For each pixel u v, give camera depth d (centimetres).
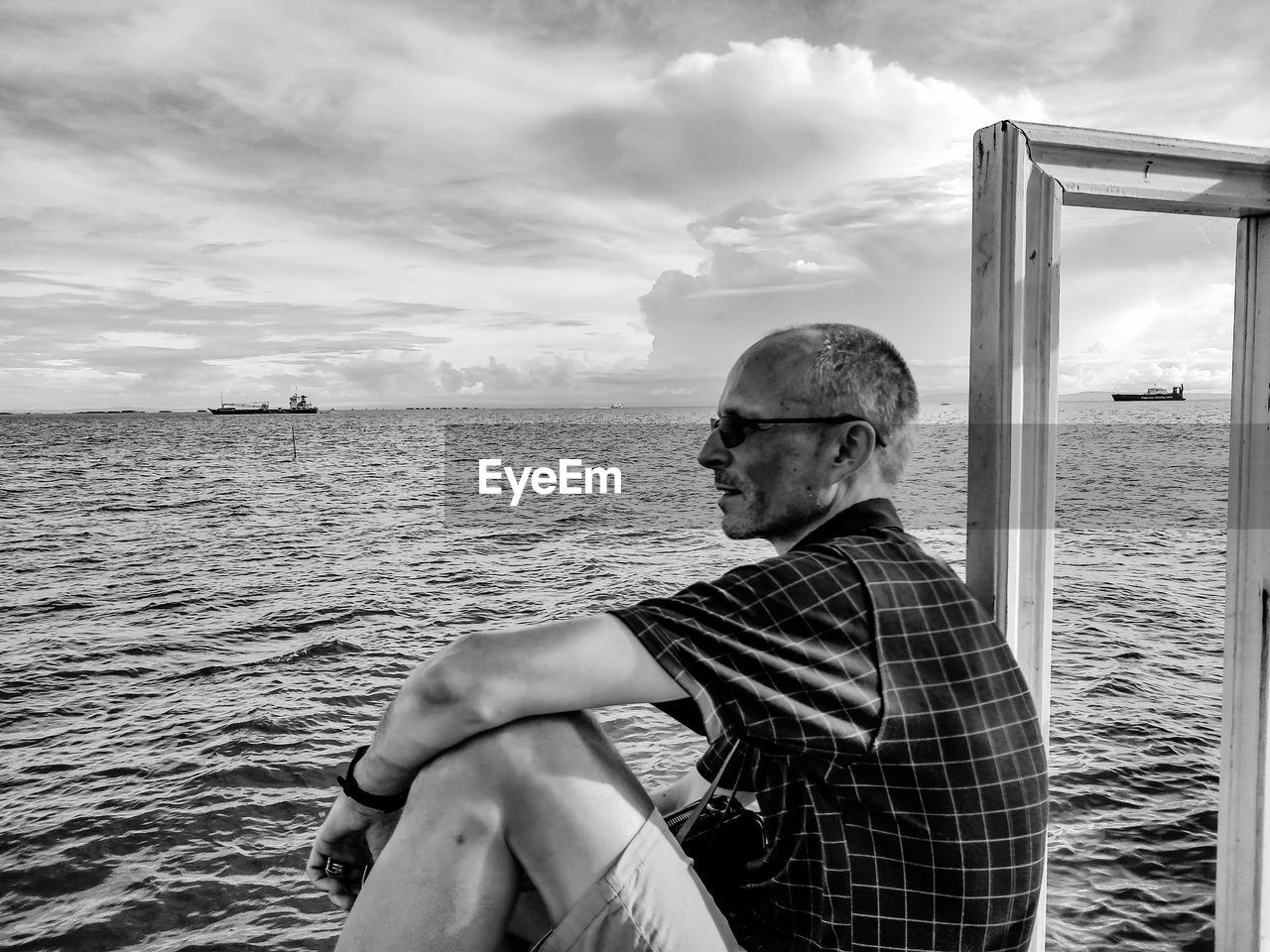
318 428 15138
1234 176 153
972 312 150
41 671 1244
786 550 138
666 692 112
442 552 2388
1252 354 159
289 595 1797
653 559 2197
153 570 2136
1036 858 119
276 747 912
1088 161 148
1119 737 751
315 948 556
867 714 110
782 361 128
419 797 116
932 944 114
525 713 111
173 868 661
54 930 586
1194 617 1244
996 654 119
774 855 127
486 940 114
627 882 113
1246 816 162
